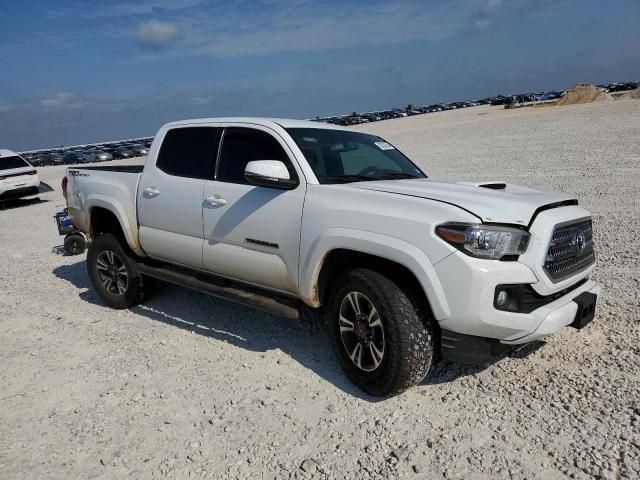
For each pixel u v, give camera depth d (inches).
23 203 702.5
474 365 156.3
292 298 166.4
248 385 153.1
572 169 542.0
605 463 110.0
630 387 136.8
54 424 138.6
